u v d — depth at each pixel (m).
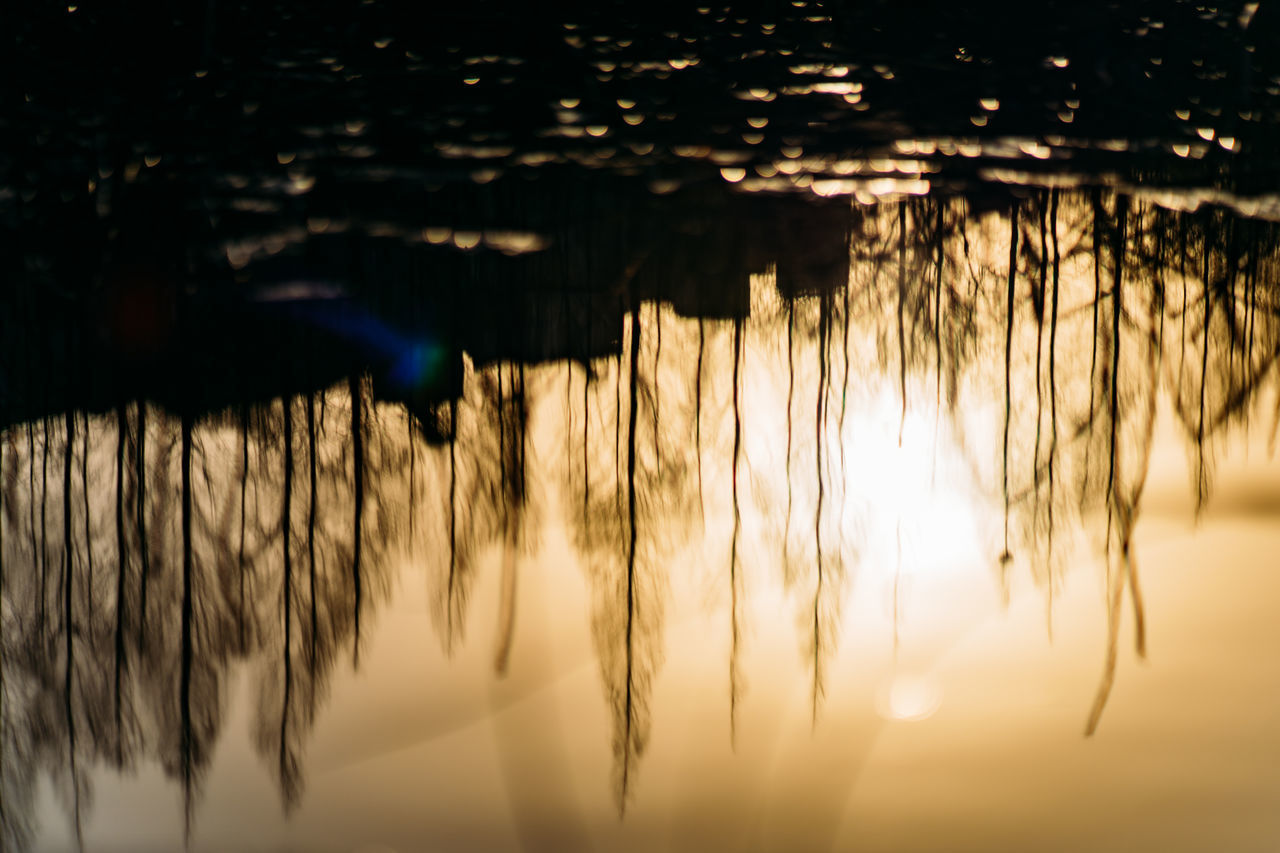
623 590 133.75
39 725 128.62
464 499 132.00
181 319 125.88
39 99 125.69
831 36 129.12
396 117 125.69
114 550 128.12
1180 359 134.38
